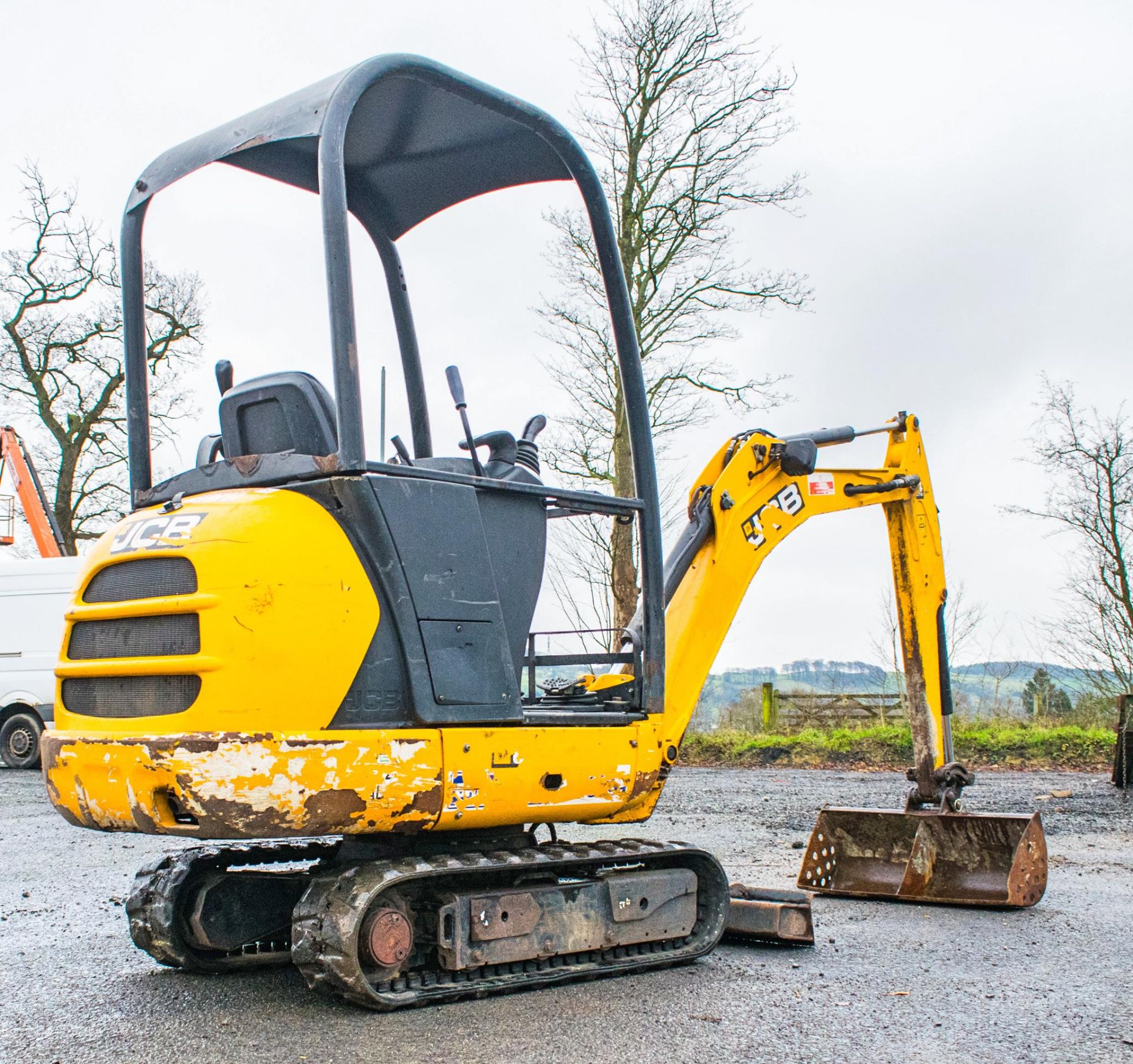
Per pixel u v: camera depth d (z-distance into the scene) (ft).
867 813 22.75
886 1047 12.52
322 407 14.57
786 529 21.62
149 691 13.65
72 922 19.49
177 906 15.71
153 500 15.87
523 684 18.02
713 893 17.10
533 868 15.30
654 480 17.11
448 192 18.43
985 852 21.74
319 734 12.99
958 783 22.93
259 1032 12.98
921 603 23.75
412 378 19.77
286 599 13.15
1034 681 66.54
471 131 16.40
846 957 17.04
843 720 63.62
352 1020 13.42
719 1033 12.93
